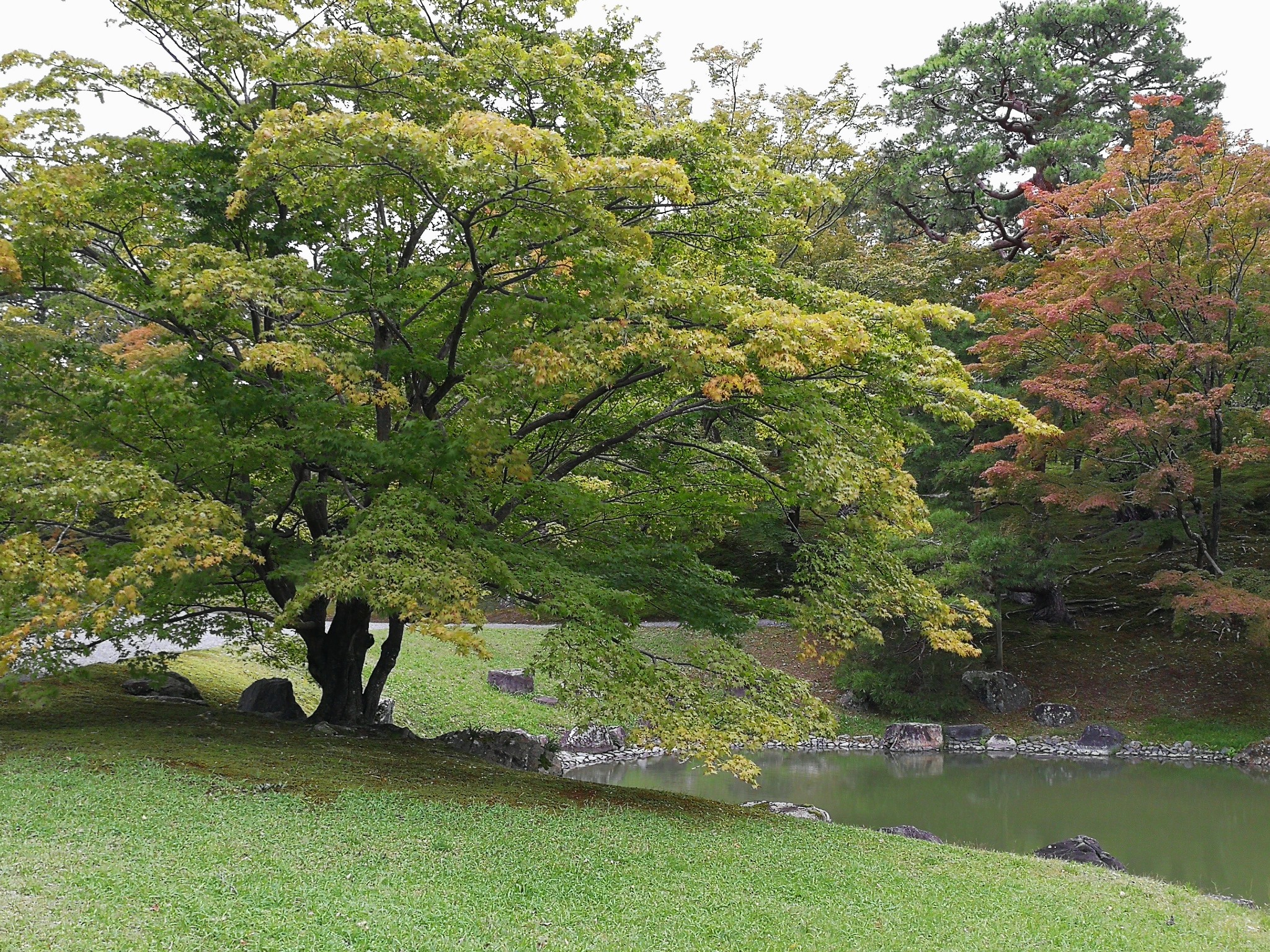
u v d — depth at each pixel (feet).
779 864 30.27
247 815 28.45
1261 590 70.23
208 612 48.21
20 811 26.45
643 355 32.55
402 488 35.06
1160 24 111.34
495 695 78.28
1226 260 69.10
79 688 48.80
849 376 38.04
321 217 40.68
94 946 18.53
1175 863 45.88
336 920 21.25
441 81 35.78
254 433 38.83
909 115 117.80
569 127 35.73
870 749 78.43
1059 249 86.07
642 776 66.13
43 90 35.27
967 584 81.76
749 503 45.03
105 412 36.55
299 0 39.78
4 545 29.89
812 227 104.99
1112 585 100.01
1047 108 114.62
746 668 38.09
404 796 33.12
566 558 41.06
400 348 37.09
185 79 39.22
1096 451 77.82
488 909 23.34
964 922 26.73
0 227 34.83
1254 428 72.84
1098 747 76.18
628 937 22.58
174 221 39.17
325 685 47.85
